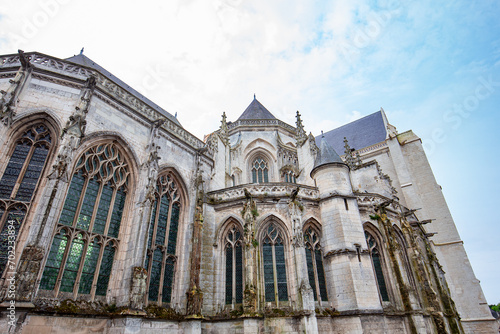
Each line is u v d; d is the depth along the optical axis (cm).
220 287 2378
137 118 2362
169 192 2502
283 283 2325
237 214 2591
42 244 1451
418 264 2709
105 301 1809
